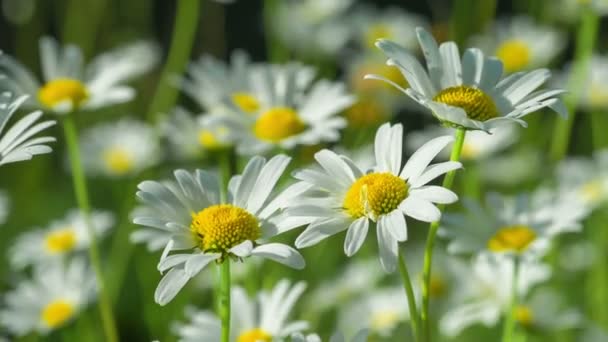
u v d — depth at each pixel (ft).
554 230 2.59
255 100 2.84
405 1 5.29
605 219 3.23
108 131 3.66
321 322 3.12
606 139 3.72
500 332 3.22
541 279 2.75
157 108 3.73
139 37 4.58
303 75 2.86
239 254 2.30
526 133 3.93
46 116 4.18
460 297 2.79
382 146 2.37
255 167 2.38
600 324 3.02
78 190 2.69
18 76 2.74
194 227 2.35
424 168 2.34
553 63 4.17
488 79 2.41
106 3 4.33
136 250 3.40
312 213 2.33
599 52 4.40
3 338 2.99
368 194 2.33
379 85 3.51
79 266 2.96
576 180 3.24
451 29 3.96
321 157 2.38
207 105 2.95
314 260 3.13
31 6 4.26
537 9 4.41
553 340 2.95
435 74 2.41
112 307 3.14
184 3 3.82
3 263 3.70
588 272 3.48
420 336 2.33
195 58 4.34
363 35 4.00
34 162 3.95
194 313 2.70
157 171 3.68
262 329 2.52
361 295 3.04
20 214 3.91
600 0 3.18
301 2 4.06
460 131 2.35
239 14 4.97
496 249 2.59
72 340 2.92
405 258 3.34
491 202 2.65
